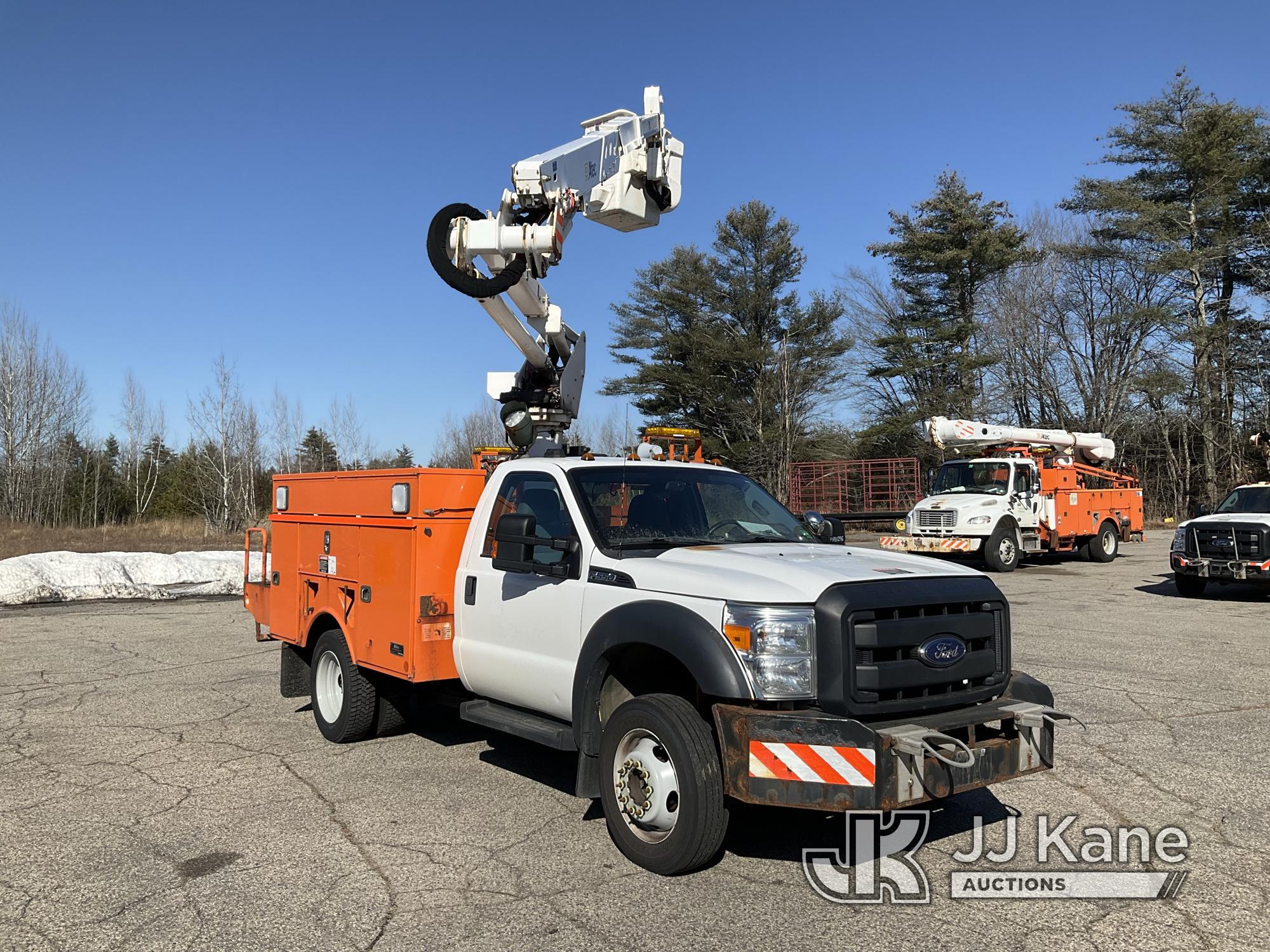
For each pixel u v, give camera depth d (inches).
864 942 142.1
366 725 259.3
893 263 1668.3
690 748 160.4
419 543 226.1
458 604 227.1
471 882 165.5
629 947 140.6
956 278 1617.9
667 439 641.6
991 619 174.4
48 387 1951.3
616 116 286.7
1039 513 807.7
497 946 140.9
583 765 184.7
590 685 181.6
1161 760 236.8
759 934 144.7
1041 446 877.2
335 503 265.1
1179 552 586.2
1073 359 1643.7
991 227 1647.4
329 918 151.2
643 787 171.0
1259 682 331.3
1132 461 1702.8
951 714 163.9
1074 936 143.7
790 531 225.5
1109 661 372.5
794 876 167.6
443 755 251.9
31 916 152.6
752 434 1644.9
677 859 162.9
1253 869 169.5
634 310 1727.4
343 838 188.7
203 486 1800.0
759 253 1663.4
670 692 191.3
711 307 1668.3
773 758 151.9
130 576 675.4
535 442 328.5
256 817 201.5
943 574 173.5
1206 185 1521.9
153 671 373.1
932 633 163.9
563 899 158.1
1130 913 151.9
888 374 1616.6
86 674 368.2
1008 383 1632.6
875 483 1334.9
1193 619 496.4
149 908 155.5
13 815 203.8
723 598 161.6
